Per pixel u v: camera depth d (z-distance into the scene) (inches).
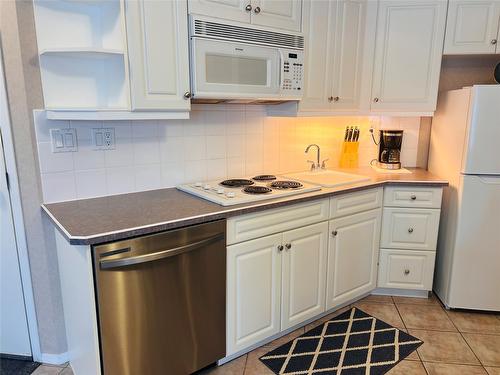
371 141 119.6
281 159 106.3
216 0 71.9
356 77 99.7
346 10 93.3
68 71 70.8
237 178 97.7
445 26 96.6
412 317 96.1
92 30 72.2
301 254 84.5
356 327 91.3
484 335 88.5
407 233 101.6
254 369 76.5
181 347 68.0
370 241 100.1
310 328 91.0
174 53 69.1
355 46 97.3
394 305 102.3
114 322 58.4
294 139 108.0
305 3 85.4
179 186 86.0
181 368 69.1
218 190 80.3
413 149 118.2
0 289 75.0
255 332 79.7
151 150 83.3
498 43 96.0
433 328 91.2
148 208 69.7
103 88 75.1
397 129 115.8
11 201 70.6
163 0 66.2
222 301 72.3
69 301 69.8
